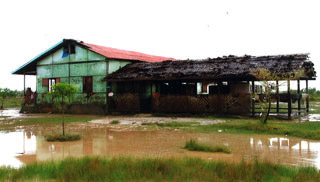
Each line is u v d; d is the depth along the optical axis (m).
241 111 21.00
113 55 26.50
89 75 26.45
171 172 7.15
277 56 21.78
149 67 25.44
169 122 17.83
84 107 26.53
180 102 22.62
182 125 16.52
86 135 13.91
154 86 27.47
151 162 7.76
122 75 24.52
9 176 7.17
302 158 9.14
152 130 15.19
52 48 28.14
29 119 21.34
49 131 15.52
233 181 6.62
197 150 10.30
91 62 26.39
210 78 20.84
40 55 28.83
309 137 12.55
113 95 25.64
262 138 12.55
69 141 12.46
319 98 44.41
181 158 8.67
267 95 16.86
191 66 23.67
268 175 6.95
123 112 24.72
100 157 8.71
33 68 31.28
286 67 19.25
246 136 13.04
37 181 6.86
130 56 29.20
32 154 10.18
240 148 10.62
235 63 22.16
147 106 26.72
